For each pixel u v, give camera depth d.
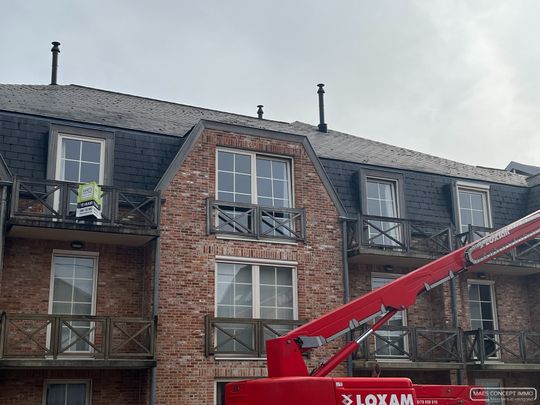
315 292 16.16
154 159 15.76
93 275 14.89
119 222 14.18
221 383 14.66
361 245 16.52
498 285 19.34
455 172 20.58
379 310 10.66
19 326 13.79
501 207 20.12
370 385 9.59
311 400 9.23
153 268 14.58
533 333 18.08
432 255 17.22
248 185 16.23
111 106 18.22
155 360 13.73
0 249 13.27
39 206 14.37
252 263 15.68
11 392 13.40
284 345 9.79
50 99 17.34
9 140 14.52
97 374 14.14
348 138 21.80
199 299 14.84
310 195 16.73
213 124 15.99
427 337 17.12
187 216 15.18
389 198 18.48
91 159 15.17
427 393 10.59
